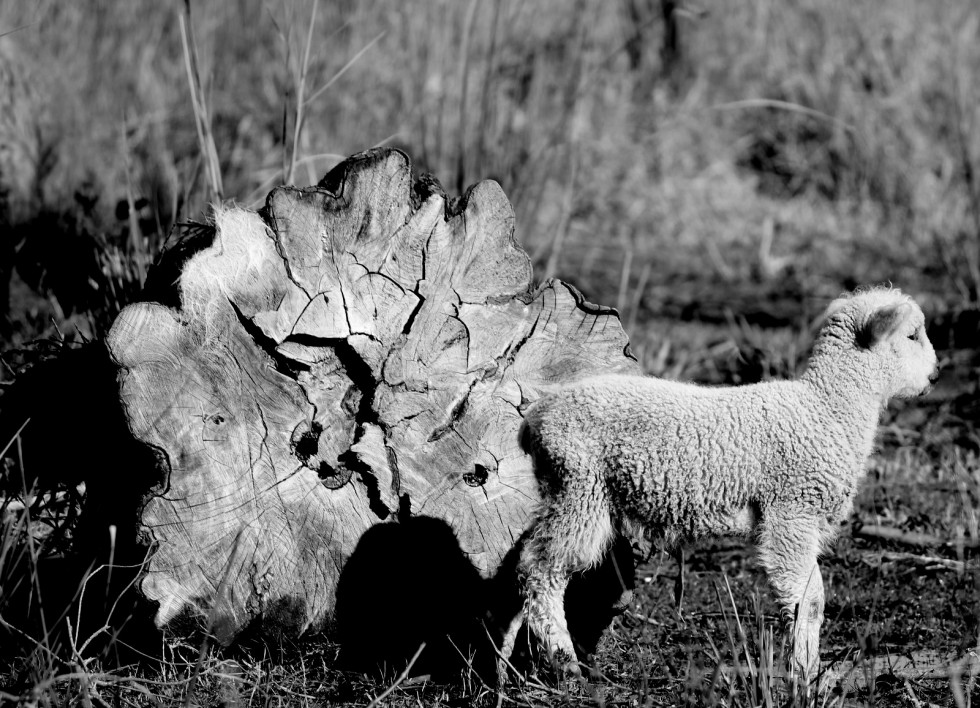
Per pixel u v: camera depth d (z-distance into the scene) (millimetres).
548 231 26484
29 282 15734
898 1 32500
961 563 13484
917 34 31469
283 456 10492
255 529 10391
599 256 27062
